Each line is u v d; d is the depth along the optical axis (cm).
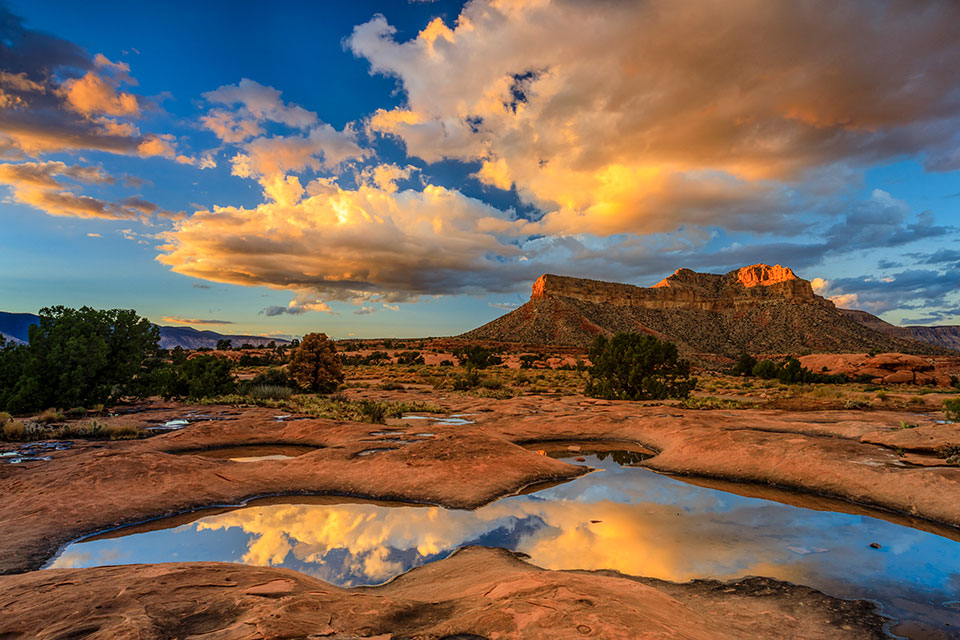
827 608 550
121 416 2016
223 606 406
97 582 468
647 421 1825
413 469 1148
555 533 826
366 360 8506
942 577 644
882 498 973
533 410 2378
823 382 5009
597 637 334
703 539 794
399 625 385
